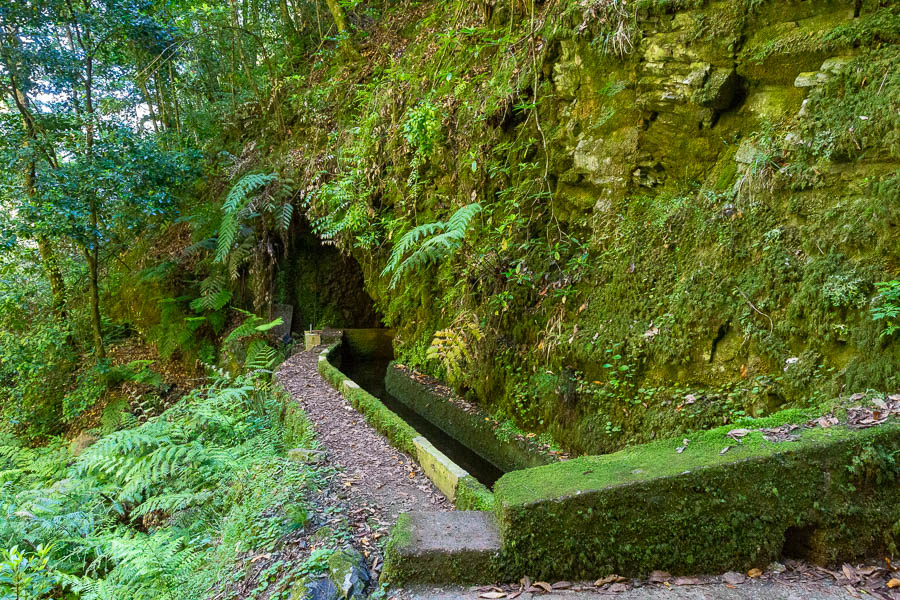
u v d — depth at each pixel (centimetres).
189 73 1091
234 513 335
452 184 556
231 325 973
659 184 382
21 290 1077
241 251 871
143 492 469
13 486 560
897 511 204
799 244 293
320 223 767
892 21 271
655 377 352
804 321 281
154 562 299
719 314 321
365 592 224
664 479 212
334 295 995
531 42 457
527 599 205
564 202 445
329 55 921
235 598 251
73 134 859
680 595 199
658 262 365
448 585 220
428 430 544
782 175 305
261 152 929
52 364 991
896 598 183
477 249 502
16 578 294
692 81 348
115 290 1084
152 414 861
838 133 281
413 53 695
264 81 985
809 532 213
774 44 315
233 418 538
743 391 301
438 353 495
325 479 350
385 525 291
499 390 480
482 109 502
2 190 848
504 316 478
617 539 214
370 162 675
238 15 1138
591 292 406
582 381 396
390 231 648
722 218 334
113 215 813
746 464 210
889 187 255
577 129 427
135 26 844
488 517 252
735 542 211
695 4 346
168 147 957
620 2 380
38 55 825
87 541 394
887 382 240
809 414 241
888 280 250
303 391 588
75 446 780
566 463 247
